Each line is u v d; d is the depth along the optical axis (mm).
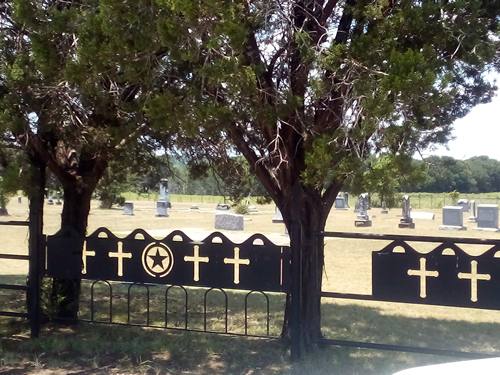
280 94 5383
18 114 6000
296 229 5953
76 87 5949
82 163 8055
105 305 9953
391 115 4406
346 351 6578
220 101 5141
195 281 6559
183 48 4625
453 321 8984
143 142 8219
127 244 6848
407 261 5762
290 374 5691
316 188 5820
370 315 9398
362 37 4992
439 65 4953
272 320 8883
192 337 7332
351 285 12219
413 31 5086
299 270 6004
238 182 9055
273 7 5219
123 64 5023
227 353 6504
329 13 5789
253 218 33594
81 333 7461
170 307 9891
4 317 8469
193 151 8375
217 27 4441
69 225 7551
